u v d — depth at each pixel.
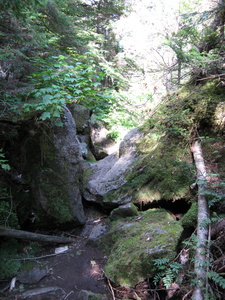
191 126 3.65
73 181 3.80
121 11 10.26
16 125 3.49
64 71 3.24
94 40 8.54
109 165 4.55
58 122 3.23
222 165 3.14
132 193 3.62
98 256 3.12
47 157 3.54
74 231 3.73
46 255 3.21
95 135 7.05
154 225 2.93
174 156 3.58
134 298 2.41
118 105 6.20
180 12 6.87
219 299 1.91
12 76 4.12
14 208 3.37
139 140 4.33
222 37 3.63
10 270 2.85
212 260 1.95
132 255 2.54
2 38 3.63
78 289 2.66
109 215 3.77
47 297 2.54
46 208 3.42
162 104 4.45
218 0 3.83
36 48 4.30
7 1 2.91
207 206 2.58
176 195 3.22
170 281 1.99
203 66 3.39
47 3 4.53
